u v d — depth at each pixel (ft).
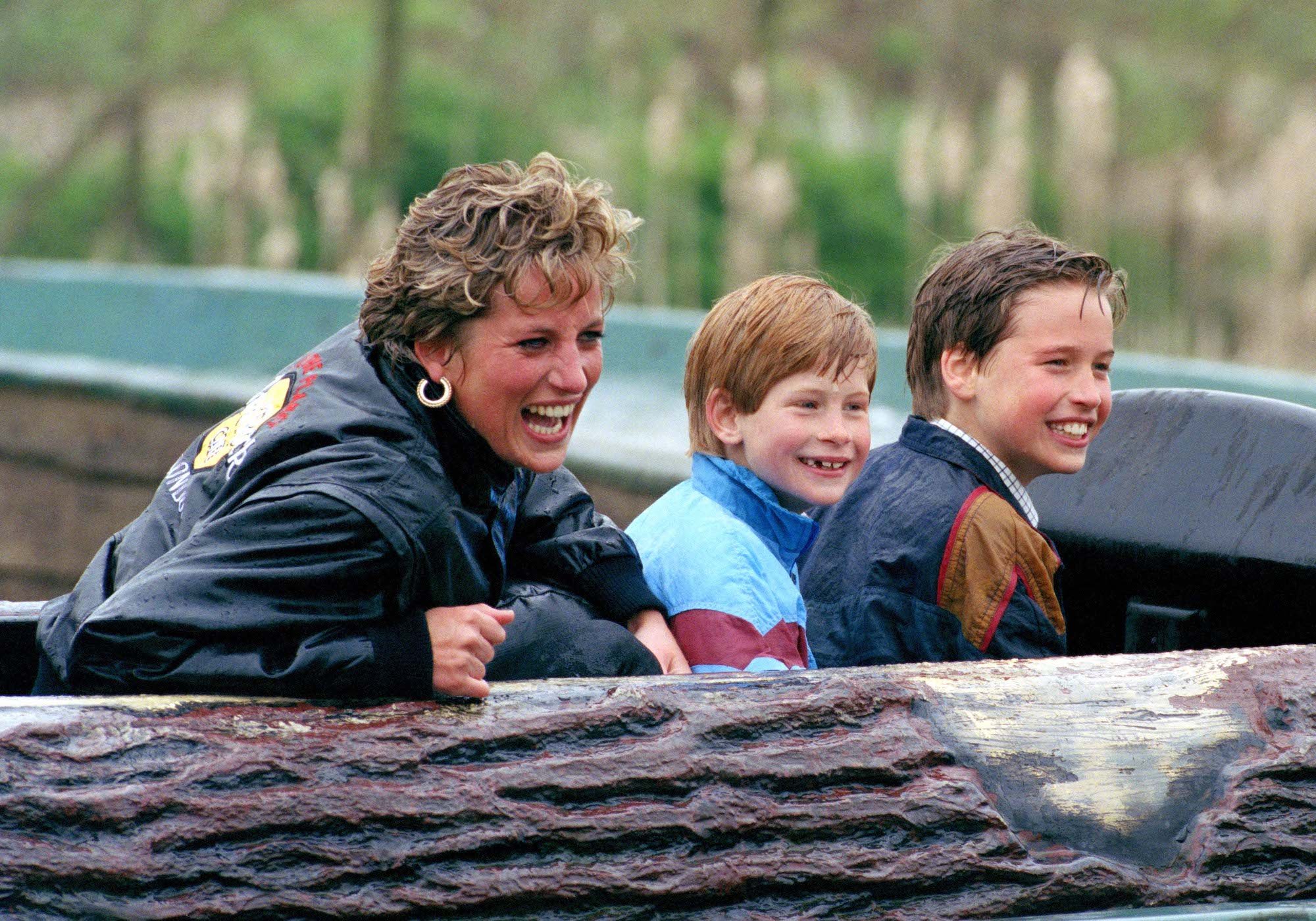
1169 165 220.43
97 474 76.33
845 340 31.60
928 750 25.41
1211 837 26.02
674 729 24.59
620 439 64.90
